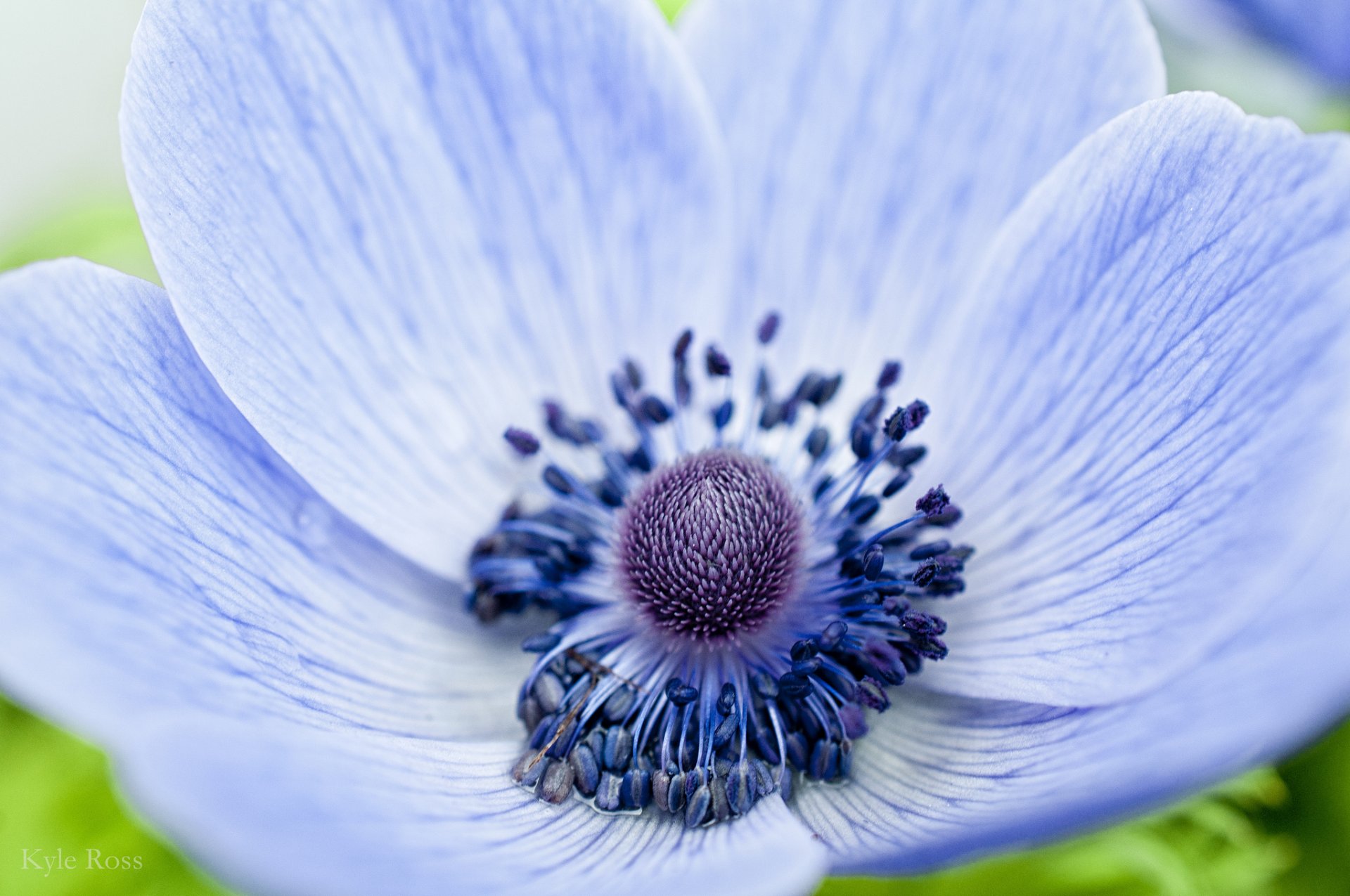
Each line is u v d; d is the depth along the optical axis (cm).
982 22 17
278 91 16
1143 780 14
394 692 16
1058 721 15
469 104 17
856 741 16
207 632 15
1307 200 15
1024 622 16
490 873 14
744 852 15
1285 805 18
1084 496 16
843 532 17
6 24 23
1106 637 15
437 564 17
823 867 14
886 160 17
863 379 18
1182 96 16
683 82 17
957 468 17
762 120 18
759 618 17
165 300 16
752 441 18
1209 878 18
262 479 16
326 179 17
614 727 16
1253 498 14
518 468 17
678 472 17
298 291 17
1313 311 15
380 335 17
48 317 15
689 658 17
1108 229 16
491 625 17
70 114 23
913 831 15
